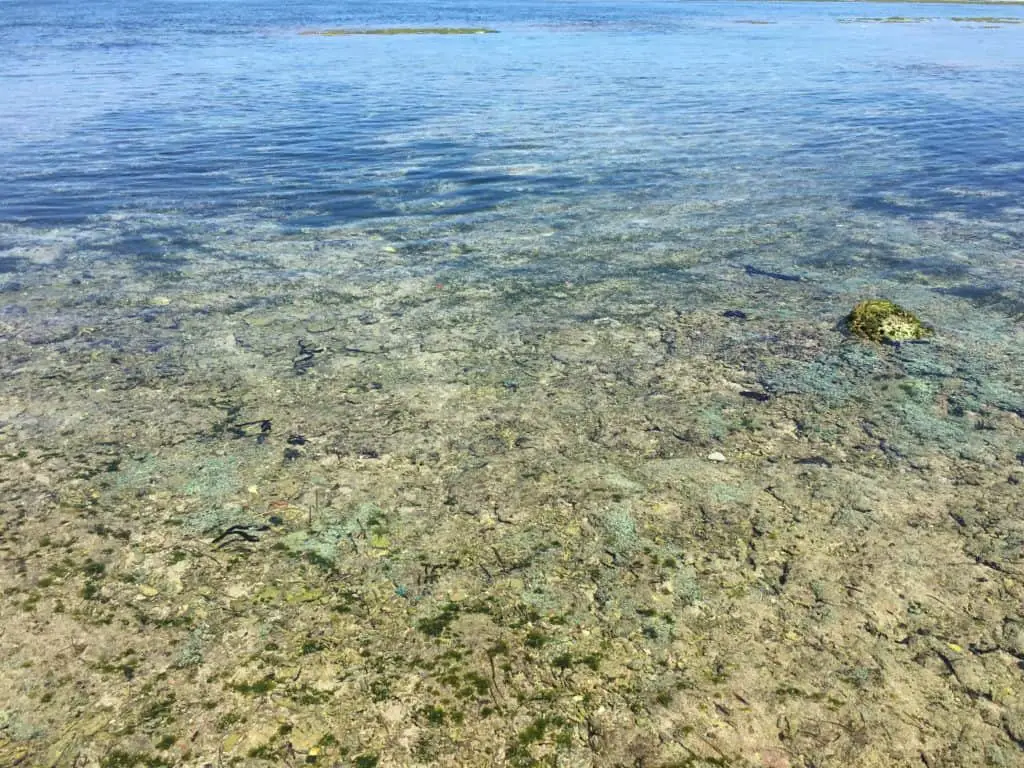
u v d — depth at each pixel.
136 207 10.18
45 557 3.78
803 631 3.36
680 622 3.41
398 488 4.36
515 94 20.34
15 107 17.86
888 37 44.47
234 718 2.95
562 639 3.32
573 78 23.95
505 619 3.43
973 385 5.49
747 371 5.73
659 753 2.83
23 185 11.17
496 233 9.12
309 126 15.92
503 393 5.43
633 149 13.73
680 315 6.77
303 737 2.88
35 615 3.43
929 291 7.27
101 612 3.45
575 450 4.73
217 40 39.00
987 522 4.06
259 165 12.58
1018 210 9.99
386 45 36.91
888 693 3.06
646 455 4.67
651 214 9.85
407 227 9.37
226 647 3.27
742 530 4.00
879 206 10.20
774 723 2.95
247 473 4.48
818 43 39.59
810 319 6.66
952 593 3.58
